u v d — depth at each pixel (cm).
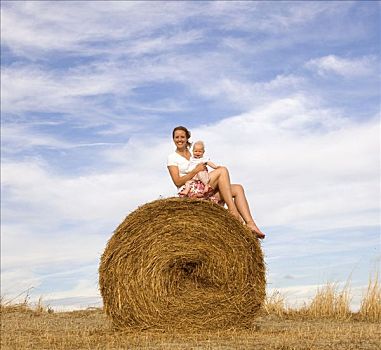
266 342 489
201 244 579
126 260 578
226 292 577
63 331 598
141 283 575
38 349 487
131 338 531
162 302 573
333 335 523
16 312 802
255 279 579
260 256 580
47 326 655
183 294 577
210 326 571
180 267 580
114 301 578
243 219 613
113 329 582
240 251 578
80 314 784
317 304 771
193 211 582
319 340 495
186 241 579
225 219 580
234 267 577
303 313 771
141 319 573
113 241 580
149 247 578
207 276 580
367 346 467
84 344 504
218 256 578
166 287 575
